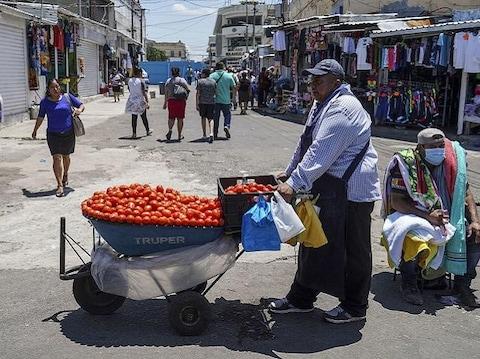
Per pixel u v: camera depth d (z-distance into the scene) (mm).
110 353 3900
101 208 4094
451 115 17734
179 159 11461
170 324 4168
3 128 16391
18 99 18031
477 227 4820
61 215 7359
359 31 18391
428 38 15945
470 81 15734
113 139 14344
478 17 18312
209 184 9156
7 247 6145
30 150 12352
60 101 8227
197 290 4629
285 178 4703
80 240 6375
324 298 4918
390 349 4020
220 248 4156
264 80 27484
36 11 20984
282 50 24922
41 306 4680
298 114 23531
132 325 4340
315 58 21922
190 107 27562
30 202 7973
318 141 4008
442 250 4836
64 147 8305
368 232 4305
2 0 22219
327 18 20609
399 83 17578
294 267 5660
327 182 4156
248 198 4090
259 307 4695
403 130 17391
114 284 4141
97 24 29797
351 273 4320
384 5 24109
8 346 3992
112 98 33250
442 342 4145
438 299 4914
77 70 26750
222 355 3893
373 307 4742
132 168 10469
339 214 4141
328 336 4203
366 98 18984
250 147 13242
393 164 4969
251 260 5844
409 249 4758
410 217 4820
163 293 4164
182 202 4438
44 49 20359
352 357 3895
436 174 4938
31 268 5547
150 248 4148
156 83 69250
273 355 3900
